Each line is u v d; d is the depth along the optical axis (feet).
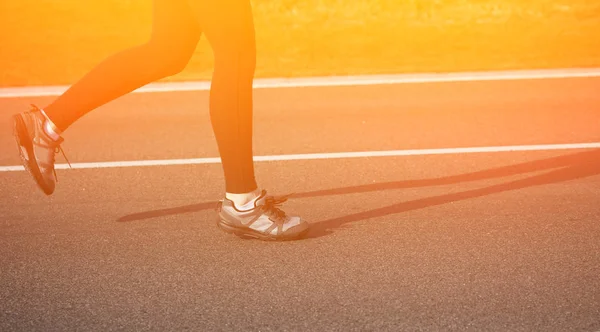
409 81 31.22
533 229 15.29
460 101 27.76
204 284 13.10
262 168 20.42
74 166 21.02
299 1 46.60
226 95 14.33
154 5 14.33
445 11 44.80
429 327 11.44
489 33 40.45
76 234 15.66
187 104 28.55
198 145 23.02
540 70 32.53
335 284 12.96
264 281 13.15
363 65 34.73
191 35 14.48
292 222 14.82
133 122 26.07
